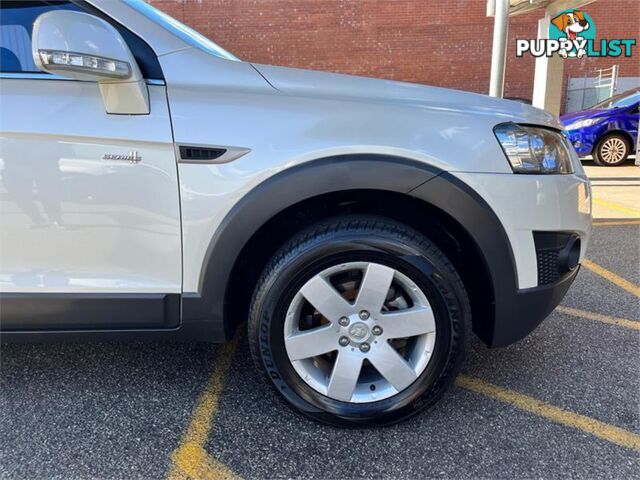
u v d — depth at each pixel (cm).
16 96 168
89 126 168
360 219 178
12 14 172
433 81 1345
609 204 598
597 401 207
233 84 178
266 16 1322
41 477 168
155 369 238
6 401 211
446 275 176
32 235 174
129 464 174
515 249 181
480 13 1306
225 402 210
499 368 234
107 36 156
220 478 168
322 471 171
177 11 1317
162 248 177
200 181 172
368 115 176
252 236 180
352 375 184
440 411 202
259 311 181
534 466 172
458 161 174
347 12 1317
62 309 180
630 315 291
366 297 179
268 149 171
